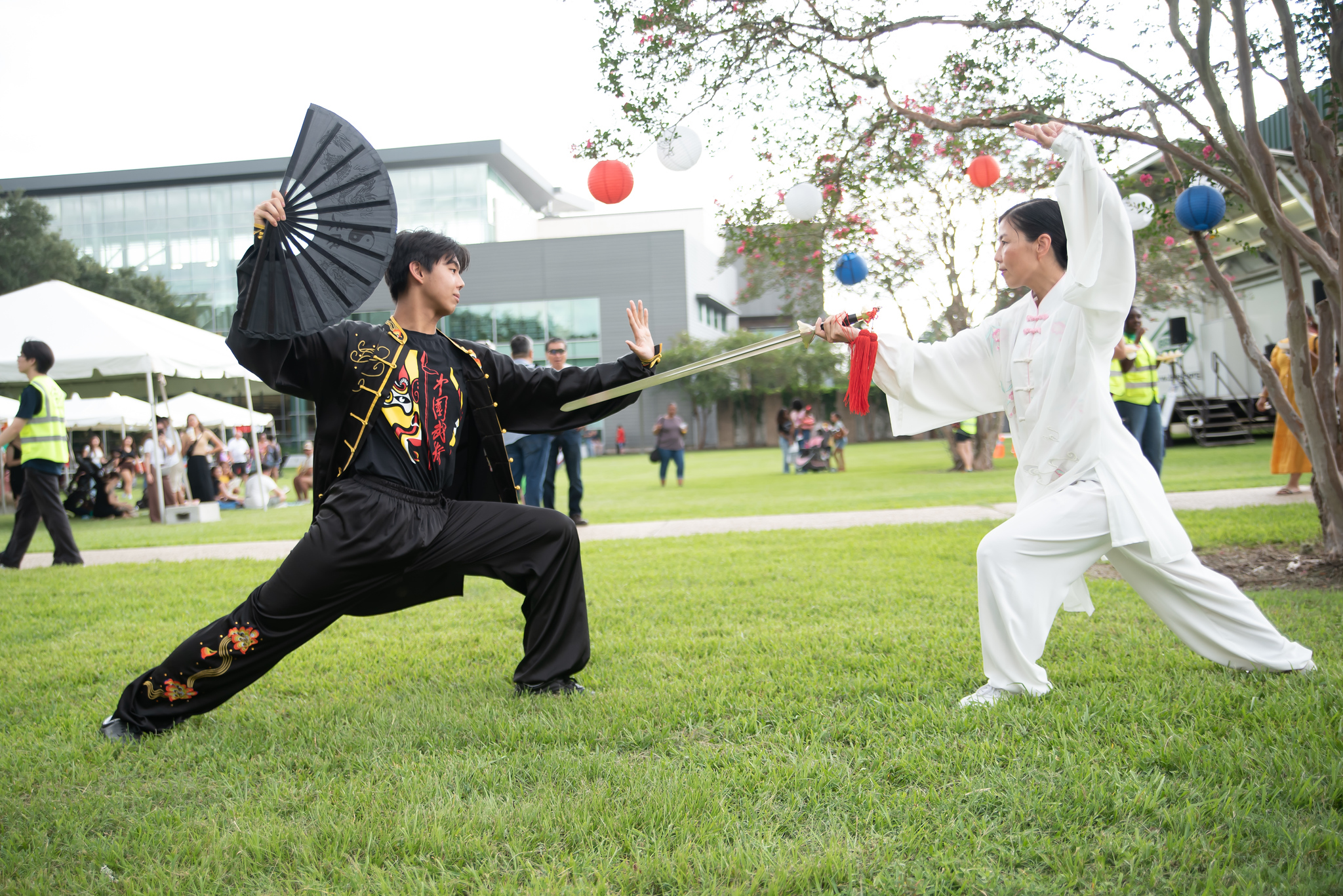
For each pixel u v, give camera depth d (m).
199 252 45.19
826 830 2.08
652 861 1.91
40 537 11.85
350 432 2.90
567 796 2.30
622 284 46.38
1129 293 2.68
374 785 2.44
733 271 59.31
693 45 4.96
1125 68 5.04
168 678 2.88
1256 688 2.85
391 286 3.09
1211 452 17.58
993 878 1.82
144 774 2.61
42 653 4.24
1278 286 19.06
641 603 4.96
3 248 36.53
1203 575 2.93
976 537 6.96
